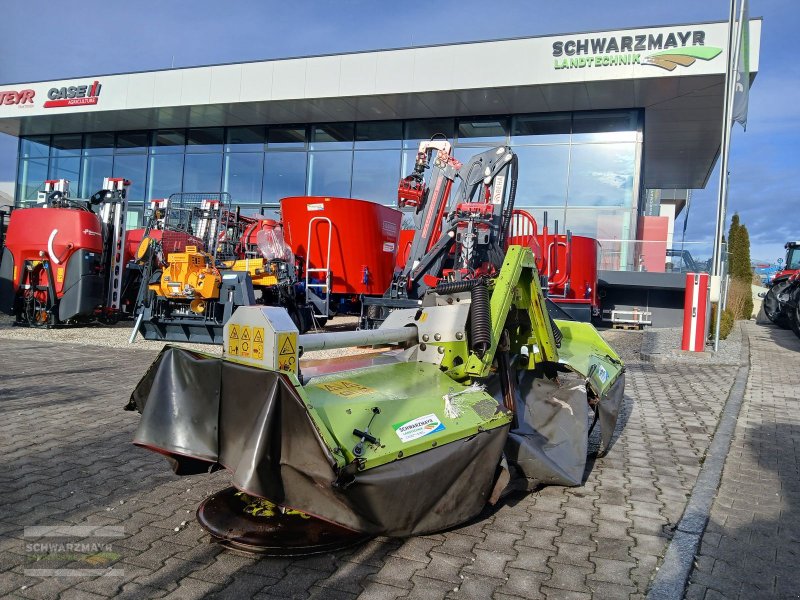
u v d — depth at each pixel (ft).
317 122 76.18
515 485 13.91
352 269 39.73
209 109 73.15
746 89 42.91
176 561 10.63
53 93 77.66
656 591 9.99
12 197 99.55
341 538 10.98
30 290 45.39
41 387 24.70
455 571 10.53
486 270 34.47
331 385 11.34
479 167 35.76
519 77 61.05
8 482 14.30
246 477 9.32
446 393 12.16
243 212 79.10
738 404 24.61
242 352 10.43
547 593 9.91
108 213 45.75
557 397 16.02
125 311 47.01
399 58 64.49
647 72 57.82
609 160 66.80
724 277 54.39
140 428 11.05
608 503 13.97
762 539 12.23
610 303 66.69
